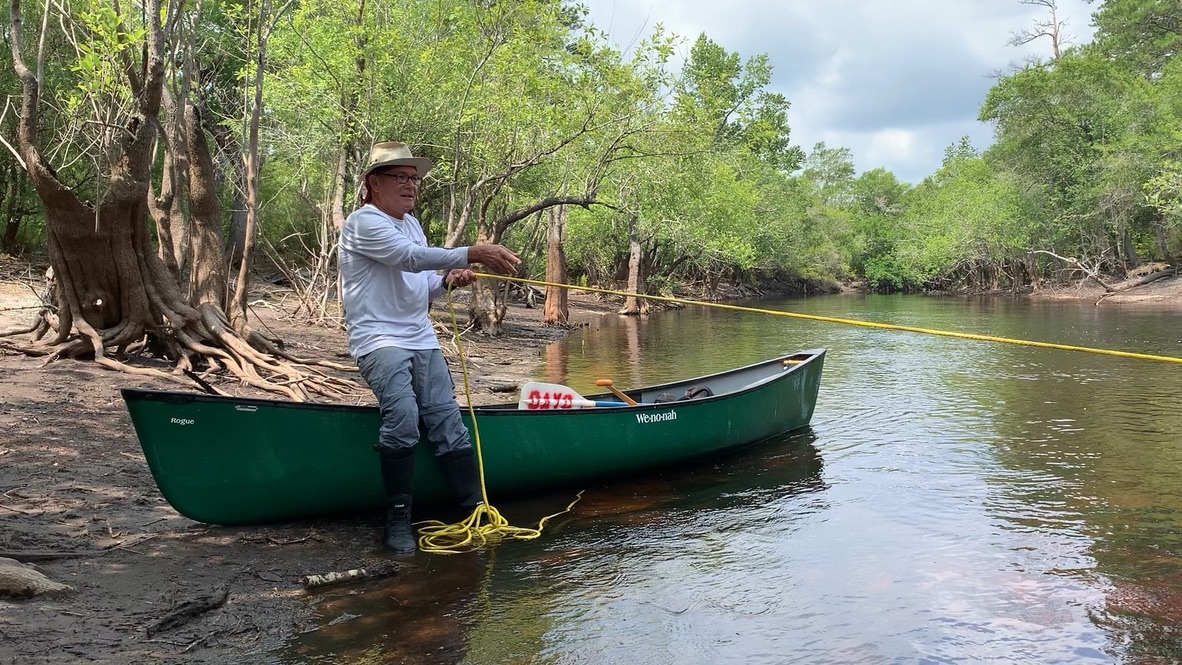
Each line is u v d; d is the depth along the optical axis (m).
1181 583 4.28
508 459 5.59
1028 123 43.62
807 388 8.20
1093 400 9.79
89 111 10.75
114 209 8.49
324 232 16.09
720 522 5.34
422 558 4.61
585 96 15.52
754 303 43.59
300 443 4.87
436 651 3.48
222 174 16.89
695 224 29.59
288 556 4.53
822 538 5.02
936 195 59.09
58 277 8.66
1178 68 39.22
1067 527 5.20
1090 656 3.50
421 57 14.84
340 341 13.31
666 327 23.20
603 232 33.09
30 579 3.68
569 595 4.12
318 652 3.43
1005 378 11.74
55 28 14.82
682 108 17.16
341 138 14.84
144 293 8.88
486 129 15.83
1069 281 46.62
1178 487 6.08
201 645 3.43
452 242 15.57
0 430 6.09
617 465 6.18
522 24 15.38
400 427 4.71
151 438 4.48
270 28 10.70
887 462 6.91
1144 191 37.31
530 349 16.17
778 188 49.12
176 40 9.86
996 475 6.46
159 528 4.73
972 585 4.28
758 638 3.66
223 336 9.07
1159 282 39.16
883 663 3.43
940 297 50.56
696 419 6.64
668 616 3.88
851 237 67.12
